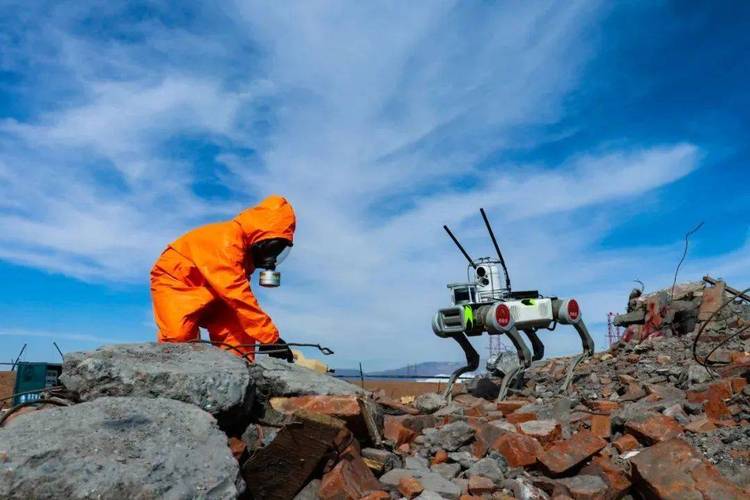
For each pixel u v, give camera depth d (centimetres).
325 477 389
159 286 555
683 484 398
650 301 1198
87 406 361
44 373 679
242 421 443
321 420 383
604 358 1066
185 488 297
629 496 432
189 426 359
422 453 506
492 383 880
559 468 449
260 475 381
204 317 580
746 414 543
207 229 561
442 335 793
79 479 285
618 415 574
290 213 590
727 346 909
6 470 283
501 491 428
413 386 1009
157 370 409
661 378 773
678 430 518
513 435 490
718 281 1152
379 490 397
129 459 308
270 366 489
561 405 646
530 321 786
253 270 593
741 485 423
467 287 796
